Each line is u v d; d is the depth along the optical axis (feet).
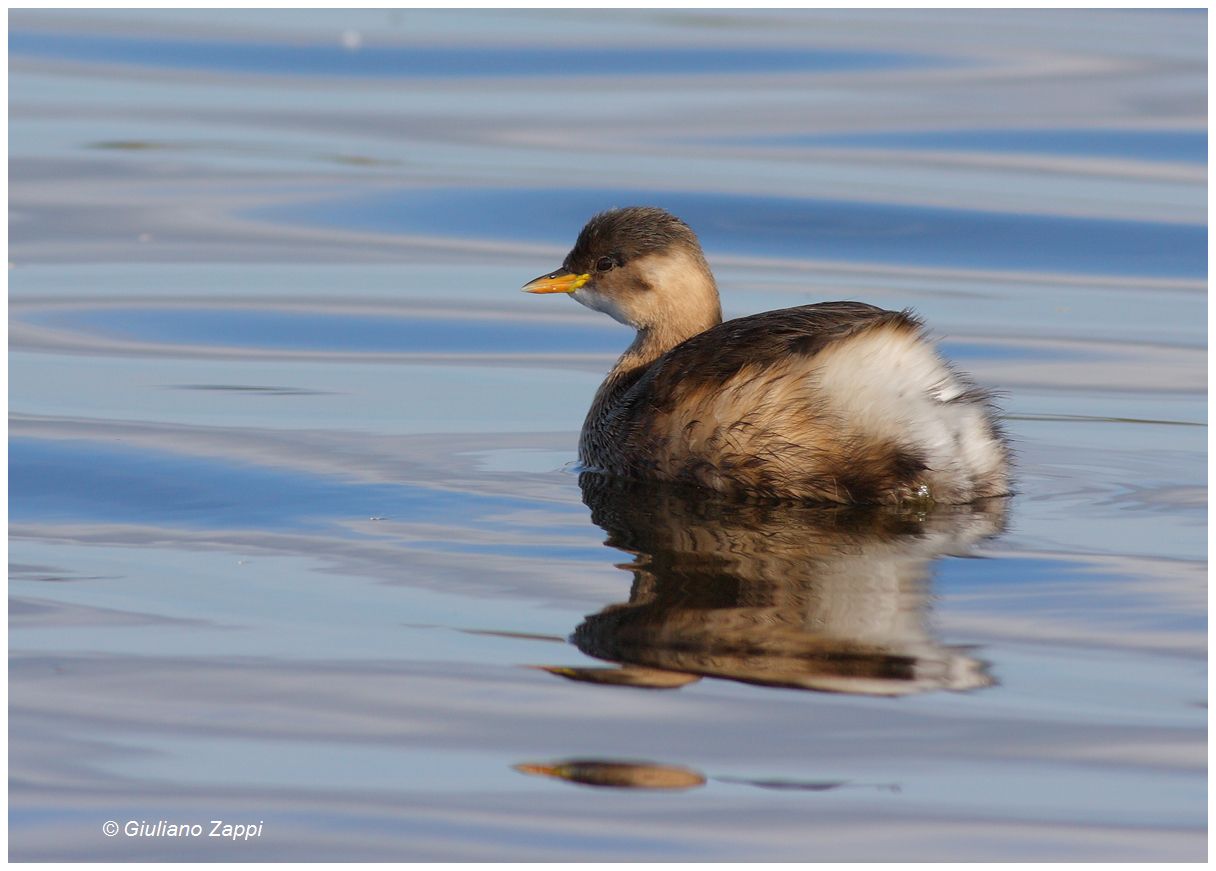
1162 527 40.96
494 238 76.28
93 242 74.13
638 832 26.99
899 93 97.25
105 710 30.81
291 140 88.94
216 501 43.24
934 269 72.28
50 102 94.27
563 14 117.39
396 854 26.58
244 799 27.94
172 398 54.70
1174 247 74.33
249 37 109.19
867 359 42.09
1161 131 89.40
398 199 80.38
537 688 31.53
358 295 68.69
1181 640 33.45
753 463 43.16
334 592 36.35
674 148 87.61
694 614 34.91
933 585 36.63
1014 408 54.13
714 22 115.14
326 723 30.32
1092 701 30.81
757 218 77.77
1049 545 39.45
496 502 43.45
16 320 63.93
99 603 35.78
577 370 60.03
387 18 115.65
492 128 91.40
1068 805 27.66
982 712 30.48
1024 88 97.60
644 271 50.08
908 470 41.91
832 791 28.04
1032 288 69.87
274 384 56.90
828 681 31.76
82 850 26.76
